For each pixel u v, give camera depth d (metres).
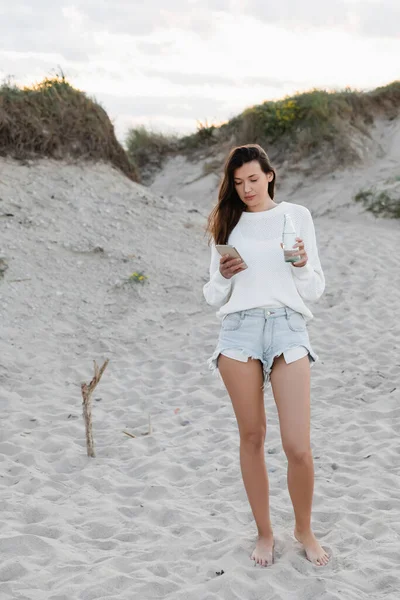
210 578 3.37
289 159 15.41
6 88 11.14
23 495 4.38
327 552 3.58
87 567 3.47
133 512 4.18
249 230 3.43
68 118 11.29
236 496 4.31
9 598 3.19
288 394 3.29
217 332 7.73
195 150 17.25
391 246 10.88
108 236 9.73
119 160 11.98
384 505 4.09
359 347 7.12
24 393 6.32
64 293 8.41
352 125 15.63
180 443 5.25
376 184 14.00
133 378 6.69
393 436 5.11
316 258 3.51
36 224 9.52
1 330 7.54
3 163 10.55
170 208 11.10
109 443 5.29
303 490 3.36
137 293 8.66
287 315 3.37
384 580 3.30
